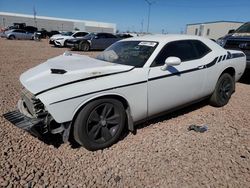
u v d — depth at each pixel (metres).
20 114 3.59
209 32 44.66
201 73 4.50
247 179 2.95
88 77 3.33
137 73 3.66
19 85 6.68
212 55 4.77
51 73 3.49
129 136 3.93
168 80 3.97
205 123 4.47
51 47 20.97
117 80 3.47
